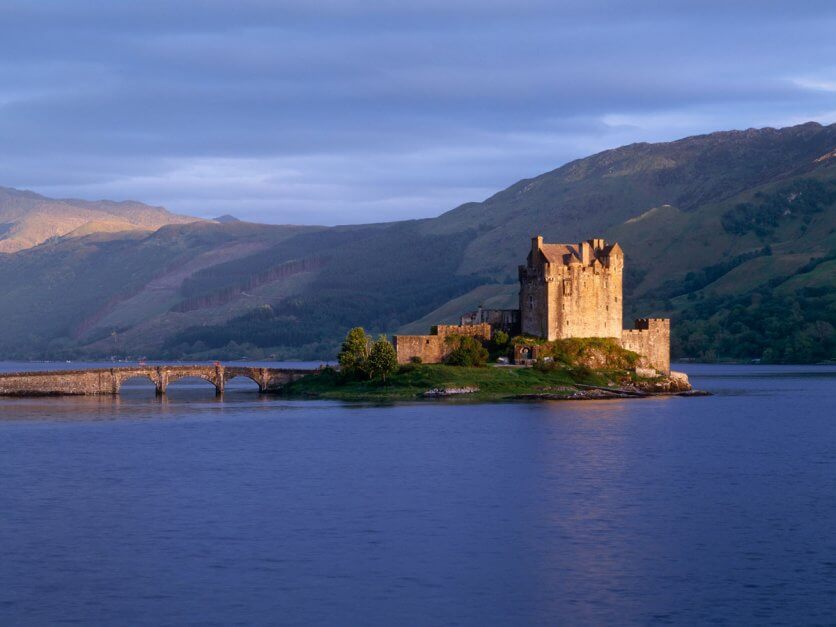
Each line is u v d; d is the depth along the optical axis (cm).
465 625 7894
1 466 14675
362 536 10356
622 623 7962
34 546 9988
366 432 18575
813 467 14762
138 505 11825
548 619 8031
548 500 12138
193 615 8088
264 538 10281
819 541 10250
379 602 8381
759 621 8012
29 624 7912
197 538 10288
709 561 9531
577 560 9550
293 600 8425
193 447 16675
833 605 8356
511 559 9569
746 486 13150
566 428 19225
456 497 12306
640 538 10338
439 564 9406
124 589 8694
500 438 17700
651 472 14212
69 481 13412
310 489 12812
